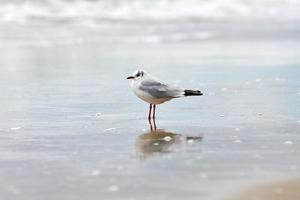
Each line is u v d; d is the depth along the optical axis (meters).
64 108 16.92
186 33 39.66
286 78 22.22
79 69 25.17
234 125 14.38
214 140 12.84
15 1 44.72
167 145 12.44
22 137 13.38
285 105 16.95
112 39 36.03
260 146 12.26
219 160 11.18
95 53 30.48
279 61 27.08
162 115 15.74
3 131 14.03
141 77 14.85
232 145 12.36
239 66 25.61
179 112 16.11
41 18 41.25
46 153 11.91
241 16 49.41
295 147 12.17
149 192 9.34
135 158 11.41
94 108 16.89
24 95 19.12
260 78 22.25
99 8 46.12
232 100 17.84
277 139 12.89
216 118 15.24
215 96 18.53
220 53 30.52
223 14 49.81
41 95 19.12
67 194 9.35
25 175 10.39
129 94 19.23
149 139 13.02
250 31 40.72
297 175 10.20
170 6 49.75
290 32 39.88
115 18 43.94
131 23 42.78
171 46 33.69
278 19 47.84
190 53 30.59
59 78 22.77
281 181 9.88
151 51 31.47
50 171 10.62
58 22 40.66
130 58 28.64
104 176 10.25
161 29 41.09
